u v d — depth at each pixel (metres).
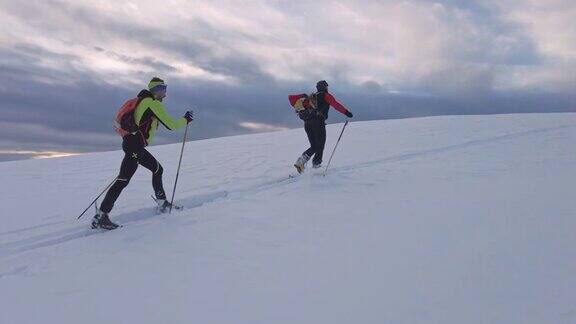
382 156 10.84
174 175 9.89
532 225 4.95
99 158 14.59
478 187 7.01
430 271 3.97
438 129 15.77
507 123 16.33
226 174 9.52
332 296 3.65
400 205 6.23
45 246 5.41
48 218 6.72
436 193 6.79
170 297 3.82
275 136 17.52
